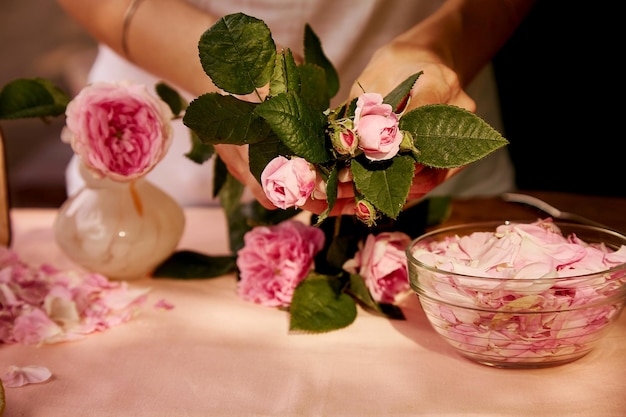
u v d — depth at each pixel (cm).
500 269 78
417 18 129
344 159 77
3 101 98
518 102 211
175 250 110
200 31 105
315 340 88
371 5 126
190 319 94
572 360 82
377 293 92
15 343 90
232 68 77
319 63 92
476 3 110
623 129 205
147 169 94
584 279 75
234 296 101
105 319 94
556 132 211
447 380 80
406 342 88
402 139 76
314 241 96
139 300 99
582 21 201
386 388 79
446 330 81
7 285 94
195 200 147
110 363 85
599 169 209
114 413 76
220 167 102
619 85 204
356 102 79
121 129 93
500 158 150
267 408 76
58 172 273
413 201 104
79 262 104
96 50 280
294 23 128
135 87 93
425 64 88
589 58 204
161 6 109
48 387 81
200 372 83
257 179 80
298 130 73
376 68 93
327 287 92
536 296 75
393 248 91
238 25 76
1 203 109
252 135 78
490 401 76
